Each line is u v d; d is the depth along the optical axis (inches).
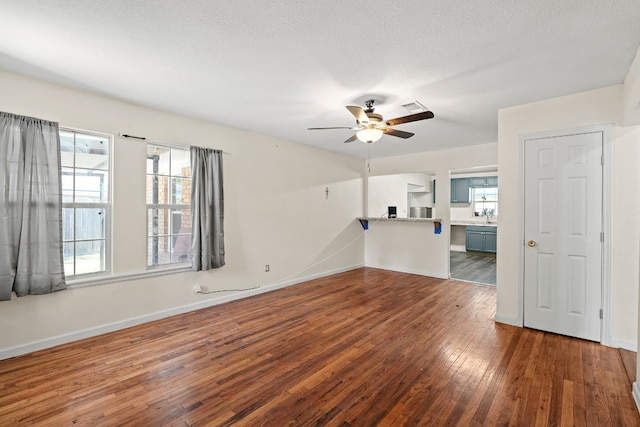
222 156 160.1
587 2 65.9
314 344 112.1
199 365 96.8
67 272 115.5
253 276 176.6
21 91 103.1
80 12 70.0
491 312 147.1
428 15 70.9
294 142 201.3
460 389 84.1
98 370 93.4
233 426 69.9
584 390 83.1
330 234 231.0
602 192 111.6
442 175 223.1
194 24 75.0
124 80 107.3
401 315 142.7
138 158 131.5
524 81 106.3
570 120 117.4
